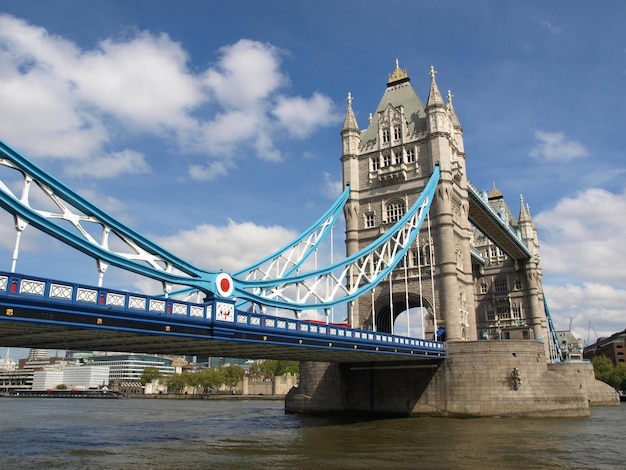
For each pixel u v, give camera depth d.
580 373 73.00
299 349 37.88
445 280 59.00
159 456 30.19
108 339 29.48
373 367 55.66
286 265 47.47
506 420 47.34
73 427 49.81
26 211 23.67
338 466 26.62
